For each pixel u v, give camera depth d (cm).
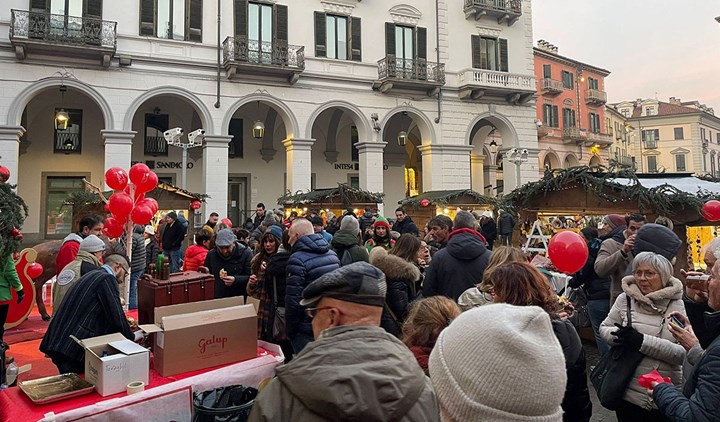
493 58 2391
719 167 7100
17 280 565
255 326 395
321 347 144
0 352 437
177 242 1066
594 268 512
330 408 125
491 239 1423
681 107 6831
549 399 121
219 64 1858
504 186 2403
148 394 319
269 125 2395
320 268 428
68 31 1631
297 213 1664
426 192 2080
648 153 6788
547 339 131
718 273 254
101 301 367
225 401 321
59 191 2025
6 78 1571
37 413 288
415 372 141
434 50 2275
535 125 2423
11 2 1596
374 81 2123
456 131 2266
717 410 207
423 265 572
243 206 2380
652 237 437
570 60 3878
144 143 2167
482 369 123
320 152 2539
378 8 2183
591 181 793
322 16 2070
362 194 1712
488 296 345
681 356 291
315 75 2025
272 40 1973
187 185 2223
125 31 1758
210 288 435
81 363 362
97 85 1694
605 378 317
